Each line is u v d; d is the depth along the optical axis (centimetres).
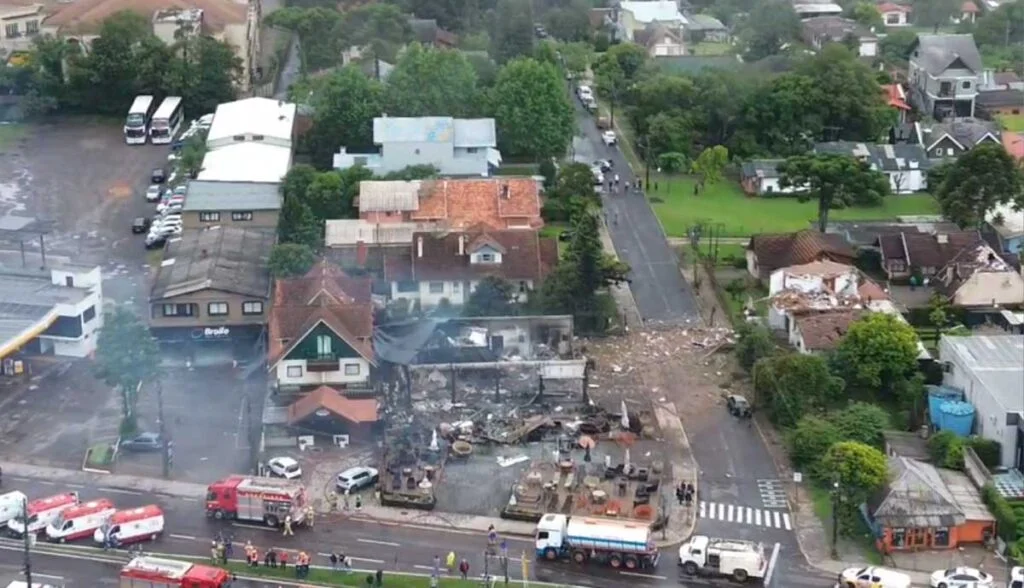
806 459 11431
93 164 18775
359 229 15125
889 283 15238
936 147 19362
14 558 9850
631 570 9869
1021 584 9481
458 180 16012
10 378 12850
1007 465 11225
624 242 16412
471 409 12238
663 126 19112
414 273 14150
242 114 18662
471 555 10056
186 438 11781
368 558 9975
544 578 9744
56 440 11731
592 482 11006
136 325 11625
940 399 11969
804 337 13138
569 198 16975
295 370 12250
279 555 9831
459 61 19000
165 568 9281
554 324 13400
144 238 16238
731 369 13250
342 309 12581
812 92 19612
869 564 10069
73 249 15812
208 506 10456
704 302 14800
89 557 9900
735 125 19738
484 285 14000
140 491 10912
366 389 12288
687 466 11488
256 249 14575
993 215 16262
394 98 18725
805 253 15025
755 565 9662
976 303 14412
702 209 17650
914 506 10269
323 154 18538
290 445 11644
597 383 12938
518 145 18362
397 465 11262
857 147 18950
